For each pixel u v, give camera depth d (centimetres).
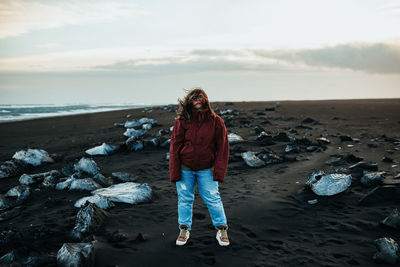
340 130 1019
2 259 272
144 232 334
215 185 295
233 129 1051
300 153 706
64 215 388
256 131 970
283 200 422
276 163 633
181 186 297
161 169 637
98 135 1134
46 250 295
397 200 387
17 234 321
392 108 1748
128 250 292
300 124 1165
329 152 704
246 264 264
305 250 287
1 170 616
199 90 289
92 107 3766
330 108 1780
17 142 1063
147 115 1658
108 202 411
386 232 313
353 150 711
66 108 3478
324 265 259
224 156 287
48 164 711
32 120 1839
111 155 786
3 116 2239
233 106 1945
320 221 350
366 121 1237
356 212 368
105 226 349
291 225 344
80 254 256
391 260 255
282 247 294
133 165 673
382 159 609
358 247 288
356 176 503
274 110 1661
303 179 516
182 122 286
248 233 326
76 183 501
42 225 354
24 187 487
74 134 1207
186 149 284
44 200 461
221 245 298
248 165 616
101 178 531
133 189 459
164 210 403
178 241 300
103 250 290
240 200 430
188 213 302
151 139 936
